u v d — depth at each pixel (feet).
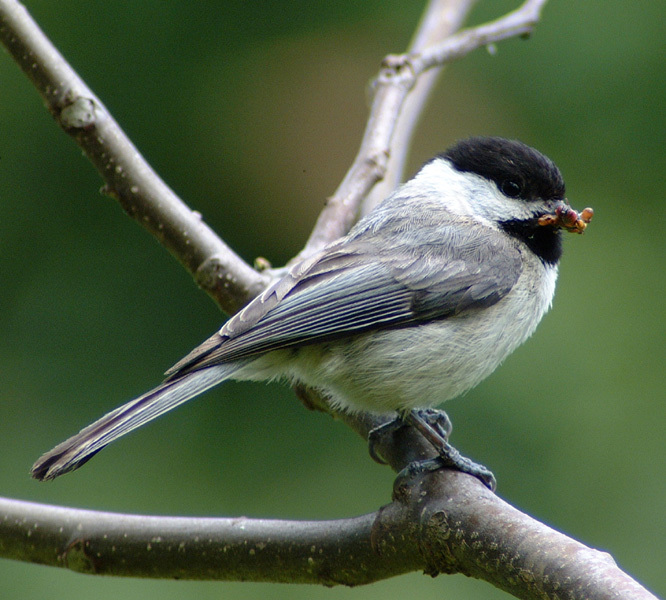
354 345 20.75
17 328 33.35
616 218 34.24
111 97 36.22
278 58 37.45
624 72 34.78
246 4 37.14
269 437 31.55
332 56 37.60
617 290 32.65
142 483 30.37
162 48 36.45
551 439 30.04
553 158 35.42
